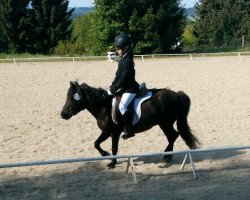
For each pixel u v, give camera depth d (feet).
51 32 171.83
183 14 164.35
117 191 23.43
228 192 22.58
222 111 45.57
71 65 106.42
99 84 69.62
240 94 56.34
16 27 171.73
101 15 162.61
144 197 22.24
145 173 26.66
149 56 133.69
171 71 86.53
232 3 201.87
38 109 49.19
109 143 34.12
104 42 163.53
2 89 65.67
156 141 34.24
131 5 160.56
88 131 38.17
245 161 28.89
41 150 32.27
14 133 37.78
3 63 114.01
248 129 37.73
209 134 36.27
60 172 27.14
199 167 27.73
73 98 26.86
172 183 24.57
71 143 34.19
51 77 80.02
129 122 26.45
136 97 26.81
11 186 24.61
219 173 26.27
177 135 27.91
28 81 74.64
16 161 29.50
